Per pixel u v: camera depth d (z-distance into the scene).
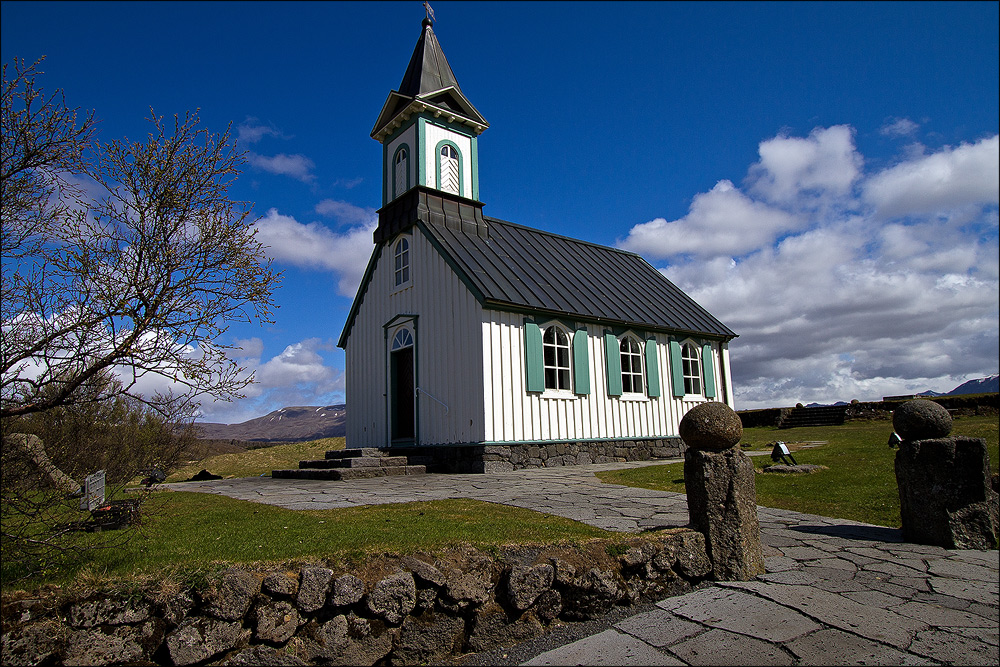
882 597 5.52
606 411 17.53
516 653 4.63
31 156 4.33
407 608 4.47
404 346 17.80
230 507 8.16
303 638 4.14
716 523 6.05
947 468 7.24
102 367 4.32
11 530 4.23
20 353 4.16
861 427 24.98
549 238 21.89
